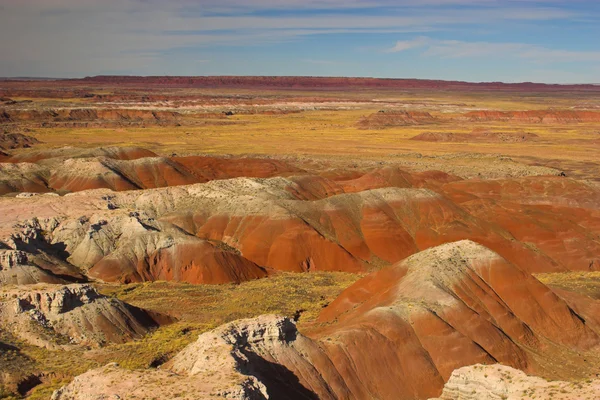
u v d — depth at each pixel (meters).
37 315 60.72
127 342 61.34
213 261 87.00
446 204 109.25
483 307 64.75
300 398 49.25
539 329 65.25
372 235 101.75
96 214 93.19
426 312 60.50
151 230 90.69
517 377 46.38
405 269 70.25
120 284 82.56
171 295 77.88
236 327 51.41
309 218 102.44
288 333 53.59
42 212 96.38
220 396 40.00
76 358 55.84
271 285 83.50
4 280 72.62
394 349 56.84
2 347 56.00
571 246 102.69
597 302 71.75
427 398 54.56
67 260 86.75
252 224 100.81
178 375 44.03
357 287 72.06
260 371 49.28
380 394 53.56
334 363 53.62
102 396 41.06
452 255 69.88
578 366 61.06
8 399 49.53
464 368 48.81
